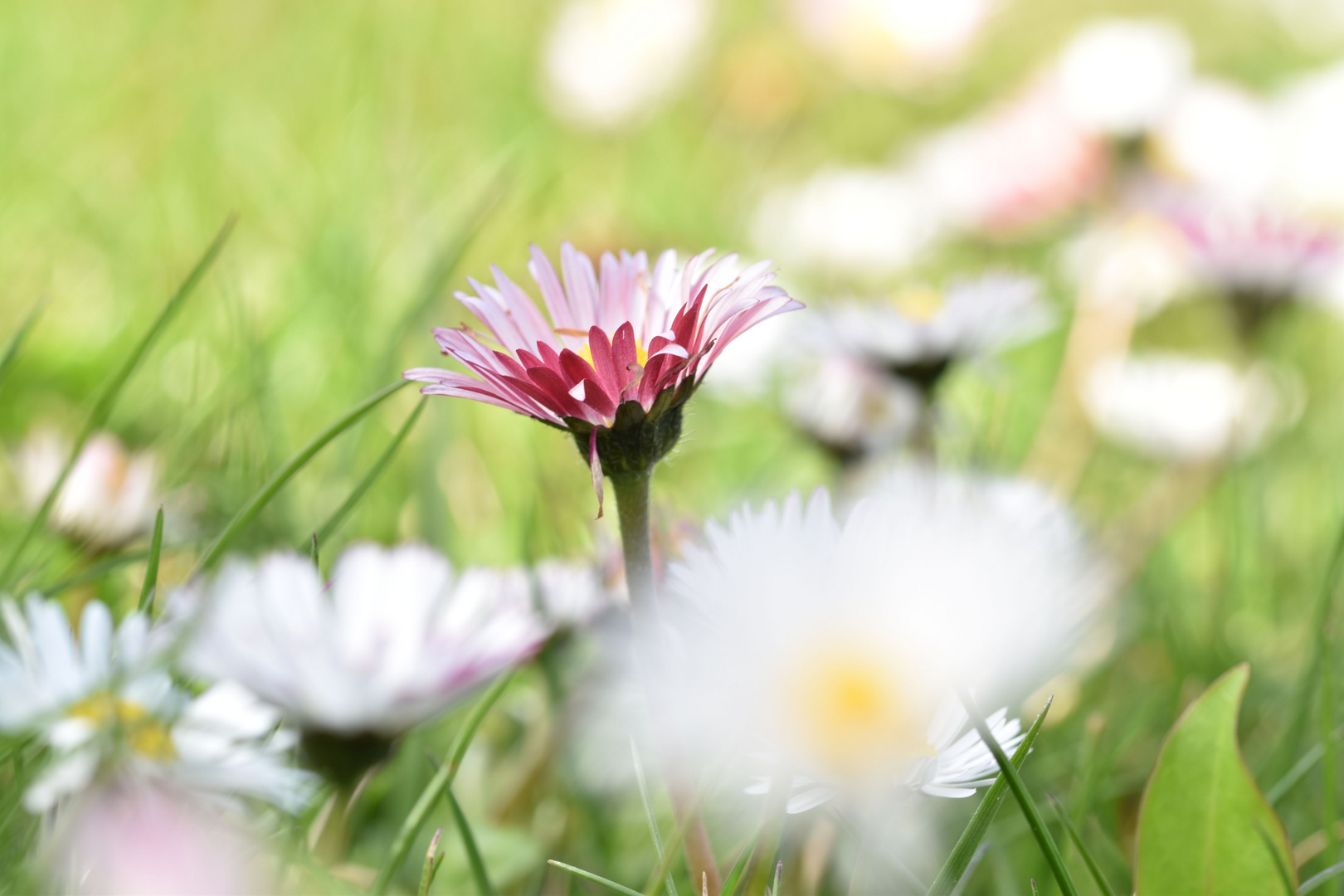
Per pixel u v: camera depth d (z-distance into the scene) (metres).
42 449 0.29
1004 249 0.51
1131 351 0.50
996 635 0.25
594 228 0.45
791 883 0.25
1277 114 0.48
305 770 0.23
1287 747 0.27
